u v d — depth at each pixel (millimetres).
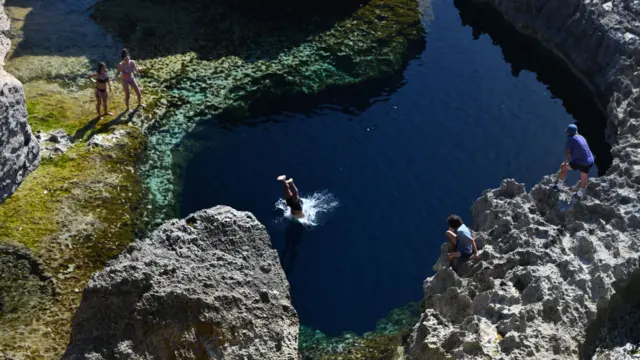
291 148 24703
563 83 28609
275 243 21047
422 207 22672
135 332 14602
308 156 24406
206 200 22406
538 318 15734
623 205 19078
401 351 17953
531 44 30734
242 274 16266
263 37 30062
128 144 23922
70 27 29812
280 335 16156
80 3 31516
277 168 23797
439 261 18750
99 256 19844
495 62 29766
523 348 15125
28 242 19766
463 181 23766
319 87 27641
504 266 17422
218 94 26828
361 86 27953
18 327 17594
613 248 17797
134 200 22031
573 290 16484
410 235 21688
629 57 26188
